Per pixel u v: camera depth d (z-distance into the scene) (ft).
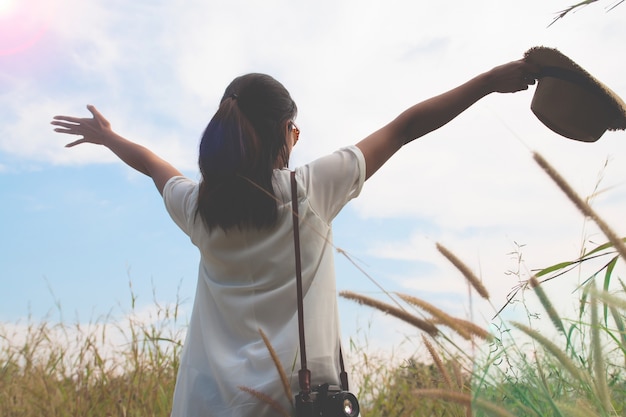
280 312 6.48
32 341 14.75
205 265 6.98
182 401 6.66
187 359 6.81
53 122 8.75
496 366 4.88
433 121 7.23
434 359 5.78
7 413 12.82
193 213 6.98
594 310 4.77
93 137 8.72
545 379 4.87
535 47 7.32
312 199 6.60
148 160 8.19
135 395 13.14
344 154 6.85
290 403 6.08
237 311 6.59
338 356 6.61
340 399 6.03
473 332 4.83
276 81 7.07
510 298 5.41
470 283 4.91
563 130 7.52
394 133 7.08
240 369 6.34
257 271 6.57
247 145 6.58
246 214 6.55
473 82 7.35
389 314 4.86
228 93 7.04
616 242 4.13
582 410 4.51
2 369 14.49
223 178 6.60
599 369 4.59
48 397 13.17
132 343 14.26
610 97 7.07
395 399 11.64
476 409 4.79
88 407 13.01
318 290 6.52
